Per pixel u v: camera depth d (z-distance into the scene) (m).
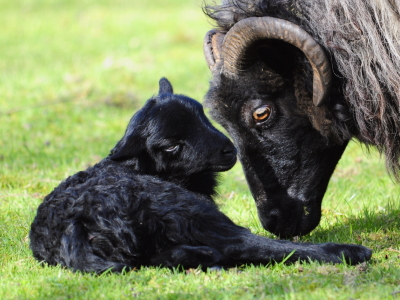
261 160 10.59
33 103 24.69
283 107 10.20
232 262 8.20
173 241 8.11
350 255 8.09
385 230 10.48
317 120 10.13
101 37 43.03
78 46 39.88
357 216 11.66
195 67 32.69
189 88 28.06
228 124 10.55
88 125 22.00
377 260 8.48
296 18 10.15
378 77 10.23
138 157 9.16
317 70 9.37
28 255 9.36
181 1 59.78
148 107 9.27
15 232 10.69
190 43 40.06
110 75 30.98
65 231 8.13
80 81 29.30
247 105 10.24
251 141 10.50
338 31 9.99
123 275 7.77
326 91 9.48
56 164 16.67
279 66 9.95
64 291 7.38
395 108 10.41
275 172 10.58
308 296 6.86
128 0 60.59
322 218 11.78
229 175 16.20
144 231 8.08
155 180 8.55
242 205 12.77
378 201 12.80
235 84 10.17
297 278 7.50
